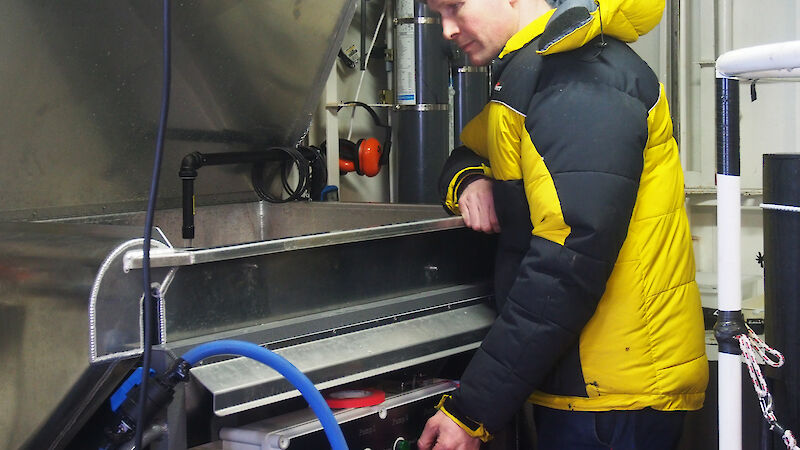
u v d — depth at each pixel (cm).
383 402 162
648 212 166
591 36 160
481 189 187
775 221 142
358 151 287
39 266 137
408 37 285
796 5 342
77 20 167
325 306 161
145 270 124
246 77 212
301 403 164
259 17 197
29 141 180
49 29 165
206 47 194
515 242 175
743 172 353
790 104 342
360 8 304
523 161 164
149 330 125
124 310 129
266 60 211
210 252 133
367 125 315
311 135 286
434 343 172
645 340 166
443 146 292
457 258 193
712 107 361
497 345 163
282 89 225
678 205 172
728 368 124
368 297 170
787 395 142
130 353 130
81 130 187
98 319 126
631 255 165
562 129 157
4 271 144
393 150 317
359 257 168
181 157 219
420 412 175
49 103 177
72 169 193
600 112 157
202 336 139
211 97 209
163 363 132
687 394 171
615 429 167
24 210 190
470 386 166
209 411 144
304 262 156
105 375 131
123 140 198
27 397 141
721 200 124
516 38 172
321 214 242
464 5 179
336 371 151
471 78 300
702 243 365
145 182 212
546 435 177
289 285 153
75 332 129
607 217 154
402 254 178
